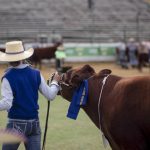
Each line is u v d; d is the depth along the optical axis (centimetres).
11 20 5134
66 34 5028
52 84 793
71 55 4322
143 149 675
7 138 446
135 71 3675
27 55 788
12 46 785
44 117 1609
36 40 4597
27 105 780
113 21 5456
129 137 677
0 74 3120
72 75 758
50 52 3694
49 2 5622
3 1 5497
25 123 781
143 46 3697
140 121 669
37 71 796
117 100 694
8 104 768
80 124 1475
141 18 5678
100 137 1292
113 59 4397
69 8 5575
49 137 1299
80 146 1198
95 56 4381
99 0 5925
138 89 679
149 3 6116
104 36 5081
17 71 782
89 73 760
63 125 1468
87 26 5247
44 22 5162
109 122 702
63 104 1906
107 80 733
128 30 5322
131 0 6091
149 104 663
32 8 5428
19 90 775
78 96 749
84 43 4681
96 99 732
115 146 706
